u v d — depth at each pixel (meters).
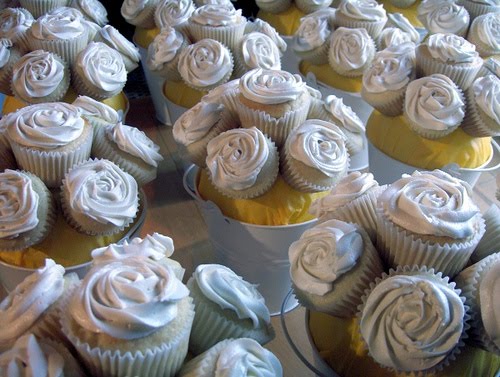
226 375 0.31
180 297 0.32
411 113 0.59
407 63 0.63
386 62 0.64
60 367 0.30
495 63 0.63
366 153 0.70
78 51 0.68
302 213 0.50
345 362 0.38
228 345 0.33
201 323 0.36
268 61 0.68
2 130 0.51
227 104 0.55
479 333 0.34
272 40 0.72
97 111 0.59
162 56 0.70
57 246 0.47
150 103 0.88
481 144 0.62
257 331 0.37
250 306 0.37
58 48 0.67
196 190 0.55
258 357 0.33
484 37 0.72
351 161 0.70
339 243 0.38
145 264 0.33
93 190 0.47
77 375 0.31
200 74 0.67
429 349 0.32
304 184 0.49
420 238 0.37
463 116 0.58
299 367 0.48
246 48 0.68
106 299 0.31
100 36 0.73
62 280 0.34
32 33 0.67
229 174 0.48
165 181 0.72
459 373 0.35
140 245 0.39
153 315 0.31
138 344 0.30
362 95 0.66
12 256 0.47
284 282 0.54
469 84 0.61
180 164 0.73
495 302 0.33
